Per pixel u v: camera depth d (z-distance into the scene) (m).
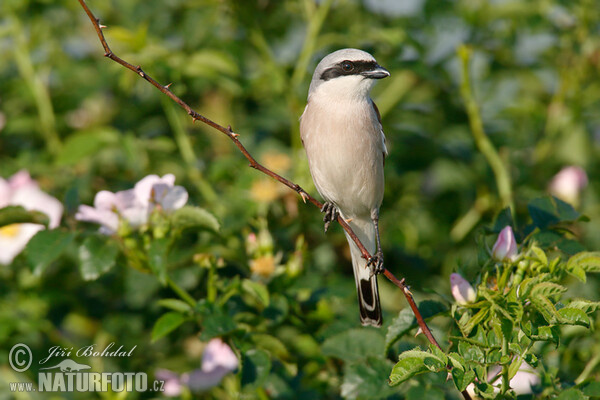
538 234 7.54
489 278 6.89
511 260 6.75
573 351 8.11
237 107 11.95
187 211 7.84
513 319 6.20
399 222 11.42
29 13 12.01
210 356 8.97
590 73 12.45
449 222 11.65
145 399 9.22
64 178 11.41
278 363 8.96
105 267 7.77
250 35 11.58
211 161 11.48
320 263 10.28
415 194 11.69
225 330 7.69
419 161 11.66
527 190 11.95
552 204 7.87
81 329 10.27
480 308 6.55
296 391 8.70
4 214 8.09
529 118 12.44
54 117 12.07
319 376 8.87
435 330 7.44
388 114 11.92
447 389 7.22
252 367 7.78
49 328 9.50
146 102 11.94
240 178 10.06
